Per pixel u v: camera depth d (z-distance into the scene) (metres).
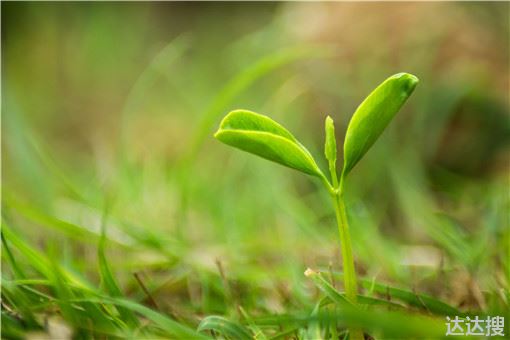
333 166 0.23
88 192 0.40
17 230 0.31
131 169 0.40
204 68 0.74
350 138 0.22
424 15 0.54
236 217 0.38
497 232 0.32
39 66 0.83
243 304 0.27
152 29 0.97
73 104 0.75
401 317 0.22
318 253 0.32
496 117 0.49
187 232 0.36
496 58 0.52
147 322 0.26
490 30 0.54
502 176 0.46
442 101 0.49
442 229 0.32
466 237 0.32
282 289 0.28
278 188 0.41
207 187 0.43
